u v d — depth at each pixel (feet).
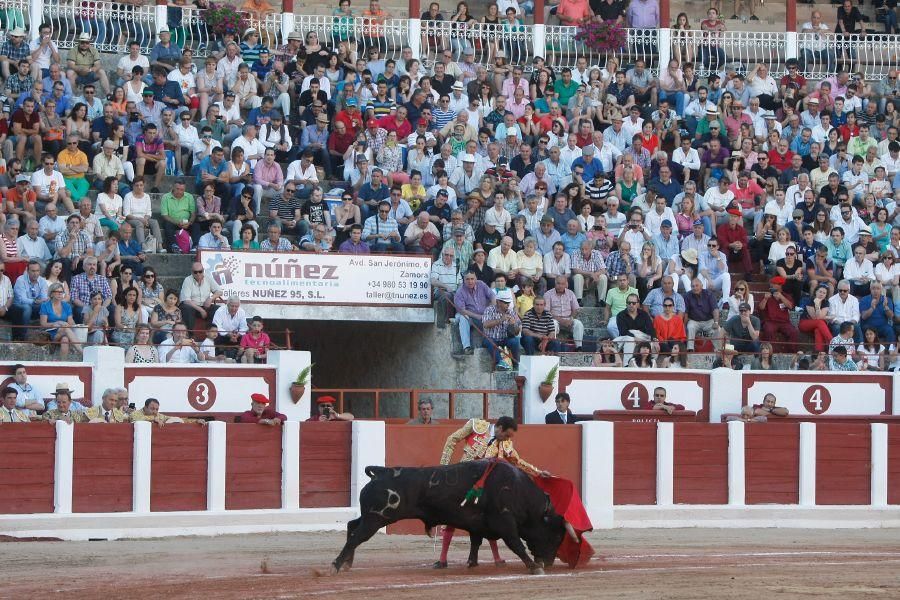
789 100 199.52
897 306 162.50
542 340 145.59
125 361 127.85
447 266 152.46
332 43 199.62
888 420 143.13
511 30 207.21
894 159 189.88
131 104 166.61
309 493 123.44
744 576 88.94
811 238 165.78
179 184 152.46
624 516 130.41
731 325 153.69
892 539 121.90
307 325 165.27
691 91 199.52
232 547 108.47
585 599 79.20
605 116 189.16
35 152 157.99
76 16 186.60
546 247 158.71
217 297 142.41
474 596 80.33
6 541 111.75
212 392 129.18
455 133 176.65
